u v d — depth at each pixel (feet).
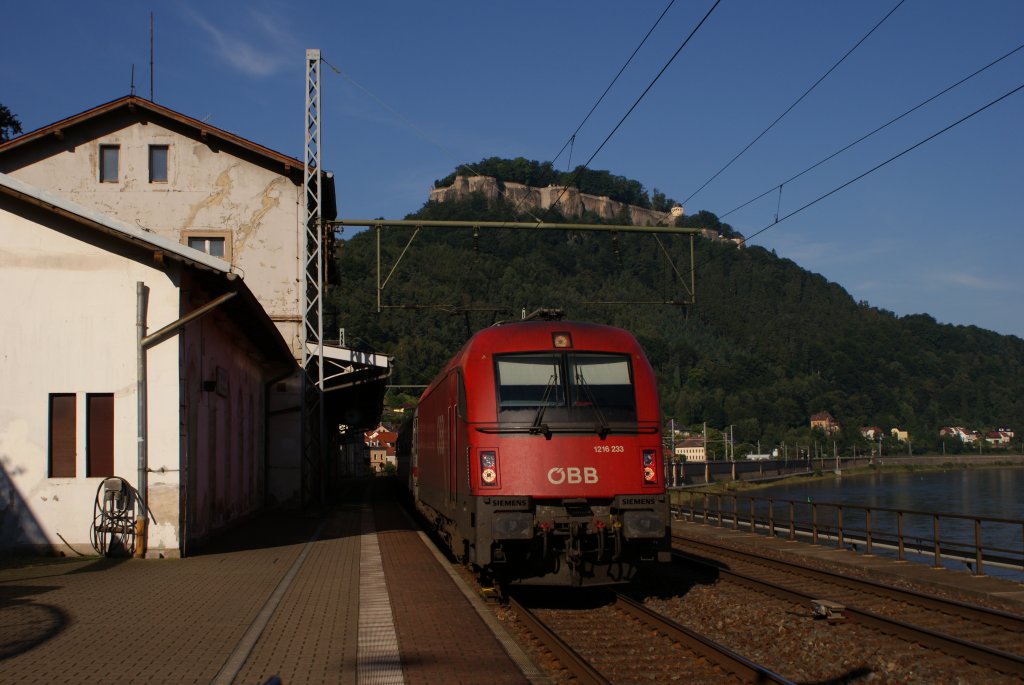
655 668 27.14
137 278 50.57
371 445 412.57
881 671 27.43
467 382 38.73
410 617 32.58
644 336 615.57
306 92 88.69
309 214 90.43
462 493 39.37
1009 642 31.19
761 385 613.11
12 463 49.37
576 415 37.52
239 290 53.31
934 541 49.83
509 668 25.07
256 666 25.27
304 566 46.98
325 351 94.17
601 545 36.19
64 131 95.04
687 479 300.40
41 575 43.01
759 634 32.76
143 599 36.19
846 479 425.69
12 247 50.37
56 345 50.01
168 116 94.84
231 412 69.21
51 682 23.43
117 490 48.98
